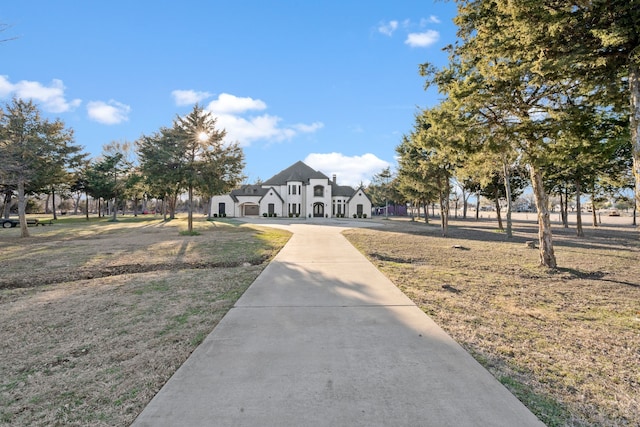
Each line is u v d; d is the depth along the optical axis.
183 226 27.11
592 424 2.42
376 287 6.44
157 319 4.77
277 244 14.05
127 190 36.53
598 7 4.79
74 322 4.73
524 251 12.19
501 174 20.47
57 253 11.66
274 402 2.60
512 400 2.66
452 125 7.60
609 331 4.33
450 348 3.63
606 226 30.73
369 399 2.64
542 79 6.01
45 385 3.04
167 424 2.37
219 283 7.01
